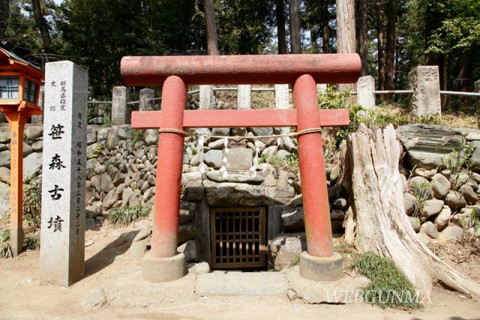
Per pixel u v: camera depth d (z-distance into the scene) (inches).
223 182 217.2
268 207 215.6
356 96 262.7
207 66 148.5
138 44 558.6
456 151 194.7
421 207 183.3
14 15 553.3
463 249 172.2
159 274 138.3
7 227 240.2
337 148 221.3
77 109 163.3
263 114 150.2
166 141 145.6
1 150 284.8
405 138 197.3
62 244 153.6
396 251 146.1
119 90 308.5
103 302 129.3
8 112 197.6
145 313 123.3
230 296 134.0
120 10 533.3
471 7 358.0
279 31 642.8
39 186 255.9
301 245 182.7
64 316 122.4
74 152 159.6
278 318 118.1
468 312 121.6
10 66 189.3
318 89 244.5
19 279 161.8
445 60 492.4
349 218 177.0
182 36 578.2
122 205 280.5
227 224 223.6
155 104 311.3
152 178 260.1
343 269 143.6
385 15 632.4
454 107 368.8
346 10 321.7
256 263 220.2
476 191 195.2
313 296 128.6
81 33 526.3
